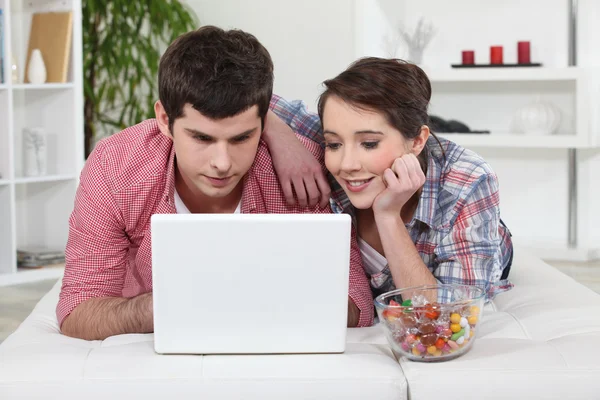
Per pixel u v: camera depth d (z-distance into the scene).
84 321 1.92
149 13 5.54
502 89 5.32
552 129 5.03
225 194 1.85
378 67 1.95
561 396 1.63
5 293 4.22
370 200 2.00
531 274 2.52
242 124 1.75
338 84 1.94
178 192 2.07
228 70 1.72
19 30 4.78
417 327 1.68
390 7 5.45
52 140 4.77
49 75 4.69
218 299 1.68
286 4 5.56
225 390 1.62
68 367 1.67
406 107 1.95
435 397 1.62
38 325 2.10
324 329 1.71
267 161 2.11
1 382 1.63
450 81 5.29
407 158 1.95
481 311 1.75
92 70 5.36
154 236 1.65
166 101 1.78
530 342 1.82
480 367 1.66
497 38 5.34
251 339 1.71
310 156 2.12
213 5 5.76
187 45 1.77
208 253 1.66
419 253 2.21
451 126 5.19
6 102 4.36
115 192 1.98
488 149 5.43
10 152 4.39
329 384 1.63
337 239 1.67
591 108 4.90
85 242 2.00
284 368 1.66
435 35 5.45
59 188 4.78
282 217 1.65
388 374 1.64
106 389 1.62
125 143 2.04
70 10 4.69
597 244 5.21
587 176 5.22
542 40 5.25
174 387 1.62
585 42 5.12
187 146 1.79
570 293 2.25
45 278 4.56
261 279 1.68
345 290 1.70
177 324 1.69
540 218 5.38
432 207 2.13
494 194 2.14
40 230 4.86
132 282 2.28
